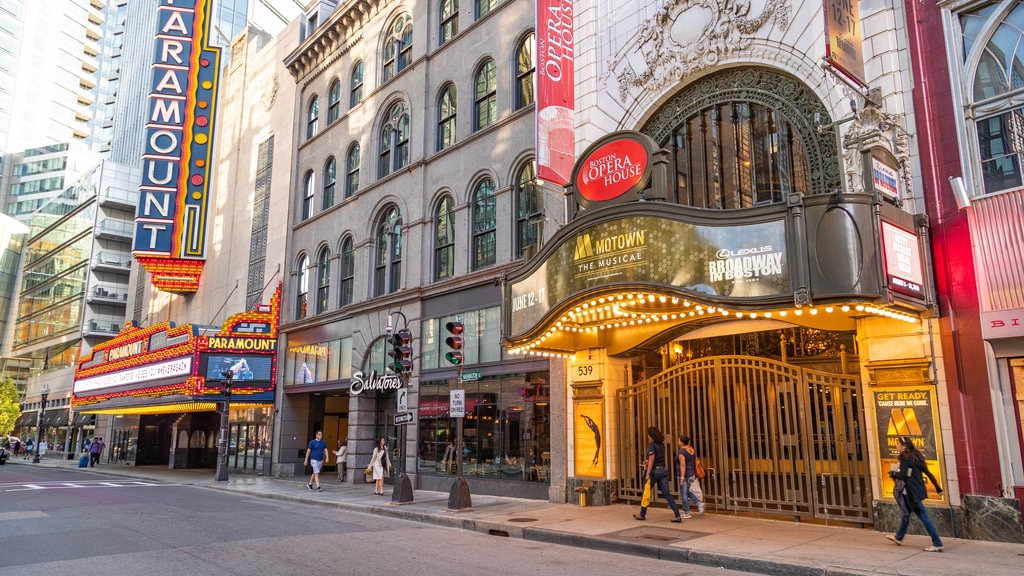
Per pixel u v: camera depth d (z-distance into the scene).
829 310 10.48
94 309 63.91
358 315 24.78
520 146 19.20
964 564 8.27
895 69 11.48
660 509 14.05
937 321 10.56
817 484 11.88
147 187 36.28
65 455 54.25
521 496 17.22
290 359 28.97
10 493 19.92
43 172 97.56
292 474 28.34
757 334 14.14
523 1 20.05
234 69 38.97
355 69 28.30
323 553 9.89
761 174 13.52
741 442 13.03
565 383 16.38
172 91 37.06
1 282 83.62
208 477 29.06
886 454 10.76
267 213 32.66
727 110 14.31
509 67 20.12
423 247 22.31
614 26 16.59
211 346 28.34
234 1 78.56
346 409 30.56
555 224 16.86
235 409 32.19
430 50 23.75
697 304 10.87
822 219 9.74
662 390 14.62
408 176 23.52
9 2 103.12
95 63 117.00
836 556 8.97
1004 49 10.66
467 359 19.70
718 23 14.29
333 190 28.45
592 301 12.01
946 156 10.84
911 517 10.42
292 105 32.19
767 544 9.97
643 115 15.57
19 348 78.06
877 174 10.40
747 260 10.20
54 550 10.07
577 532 11.42
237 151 36.88
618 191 12.65
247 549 10.18
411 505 16.05
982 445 9.93
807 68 12.66
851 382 12.23
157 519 13.81
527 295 14.20
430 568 8.83
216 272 36.53
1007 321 9.80
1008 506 9.55
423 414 21.16
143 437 42.41
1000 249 10.15
